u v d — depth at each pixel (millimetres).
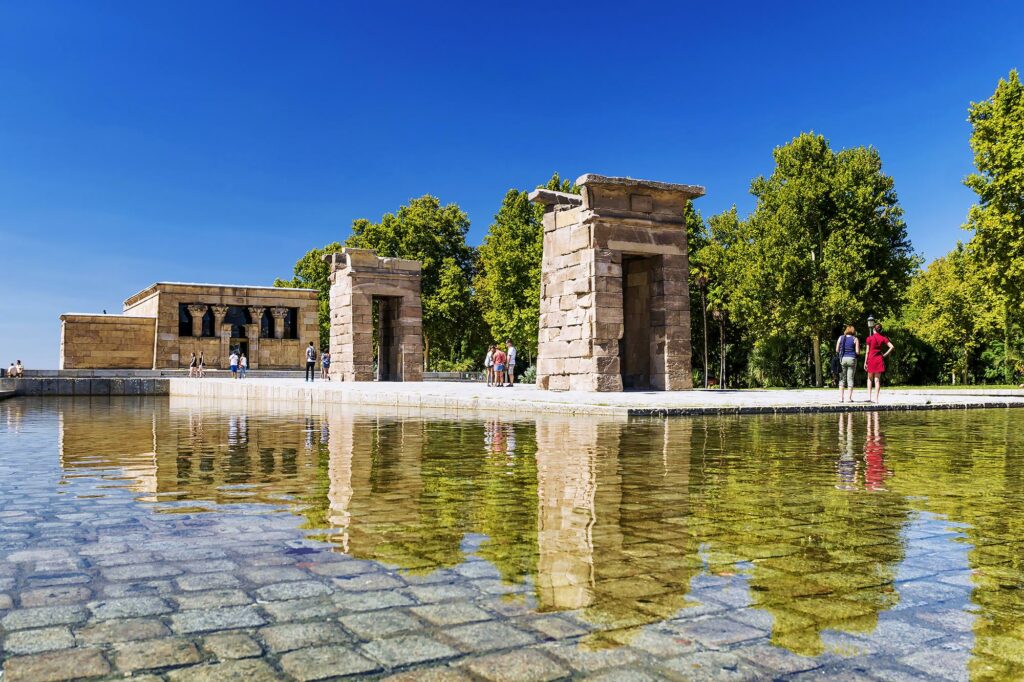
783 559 3990
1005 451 9062
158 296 59031
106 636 2896
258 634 2914
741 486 6426
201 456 9039
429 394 21203
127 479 7074
